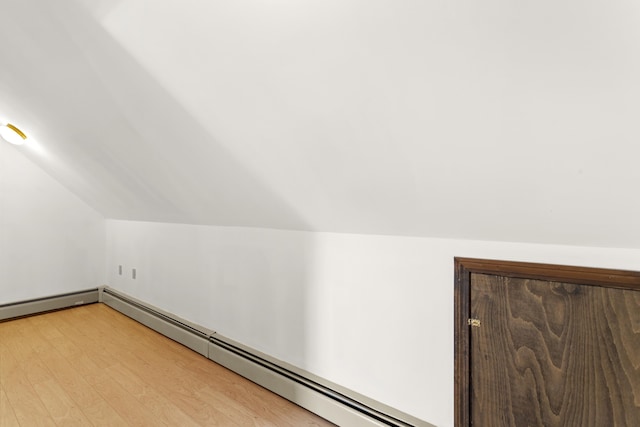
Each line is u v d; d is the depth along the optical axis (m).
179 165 1.57
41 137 2.19
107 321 2.76
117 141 1.66
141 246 2.81
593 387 0.92
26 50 1.29
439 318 1.19
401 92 0.76
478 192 0.93
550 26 0.55
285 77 0.85
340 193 1.19
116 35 0.99
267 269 1.77
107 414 1.53
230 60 0.89
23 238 2.92
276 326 1.73
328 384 1.50
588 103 0.62
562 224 0.90
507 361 1.05
